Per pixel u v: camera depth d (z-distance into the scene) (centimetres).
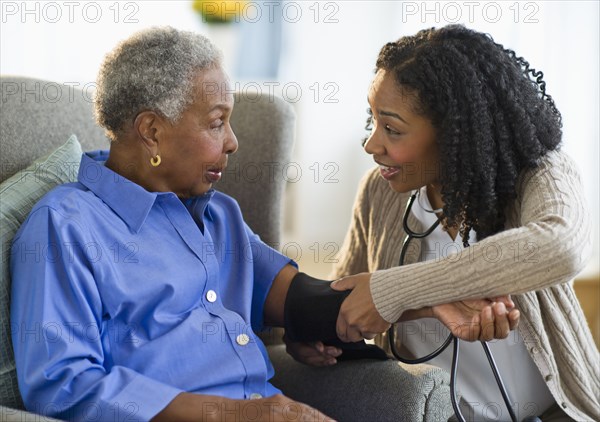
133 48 129
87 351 120
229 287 146
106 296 125
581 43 332
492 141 138
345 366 150
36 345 118
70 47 349
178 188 137
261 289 153
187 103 129
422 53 138
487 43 140
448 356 159
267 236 179
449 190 140
